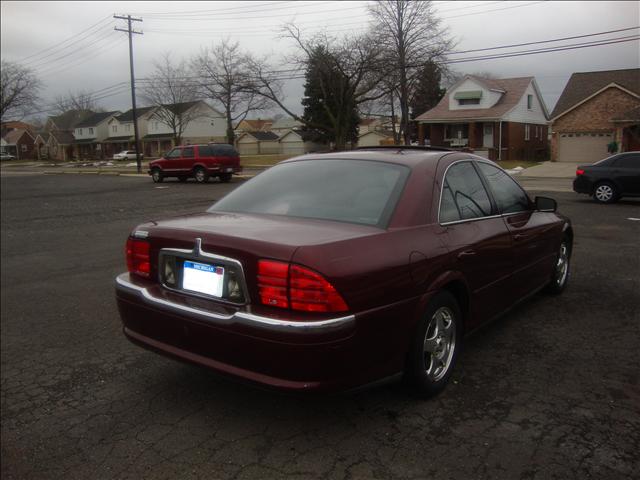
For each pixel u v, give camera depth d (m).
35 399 3.72
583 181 14.51
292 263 2.67
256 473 2.72
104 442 3.12
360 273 2.77
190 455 2.91
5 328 5.25
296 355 2.63
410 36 37.72
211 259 2.97
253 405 3.44
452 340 3.53
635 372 3.73
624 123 30.56
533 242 4.62
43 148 94.38
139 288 3.33
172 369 4.11
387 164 3.63
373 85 38.59
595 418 3.12
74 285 6.93
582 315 4.96
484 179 4.23
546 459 2.73
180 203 16.88
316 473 2.69
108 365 4.25
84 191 23.42
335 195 3.46
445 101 43.00
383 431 3.04
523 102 41.38
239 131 99.31
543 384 3.57
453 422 3.12
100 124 81.06
